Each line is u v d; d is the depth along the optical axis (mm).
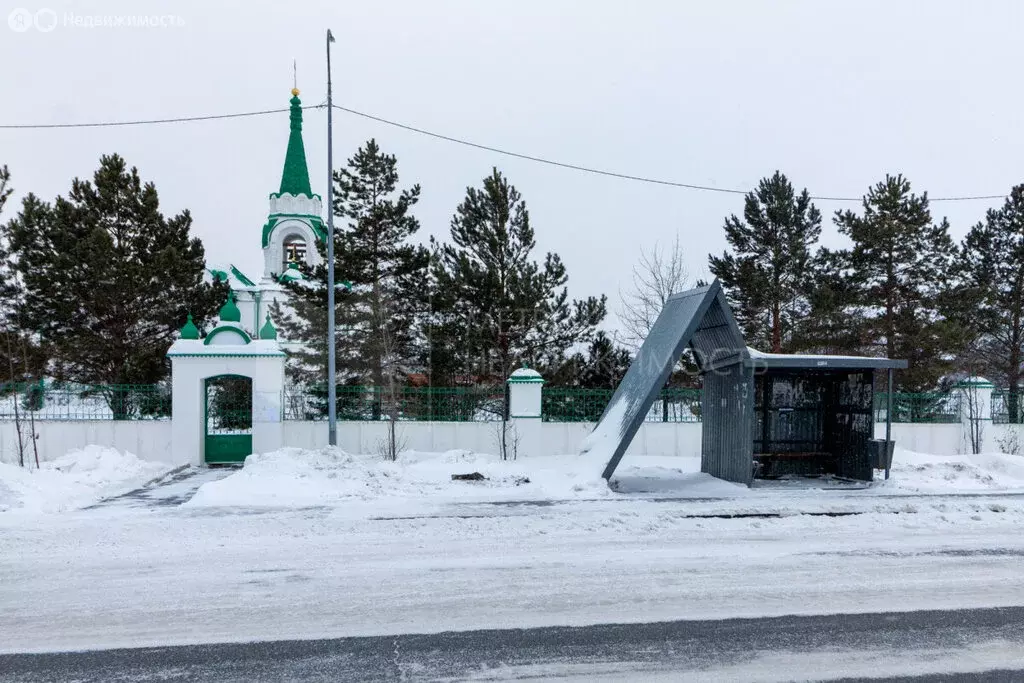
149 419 18641
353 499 12680
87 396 18719
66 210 24109
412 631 5879
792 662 5238
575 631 5863
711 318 14328
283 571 7660
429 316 24750
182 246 25578
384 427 19312
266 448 18156
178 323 24469
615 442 14023
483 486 14102
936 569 7781
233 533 9602
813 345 25703
